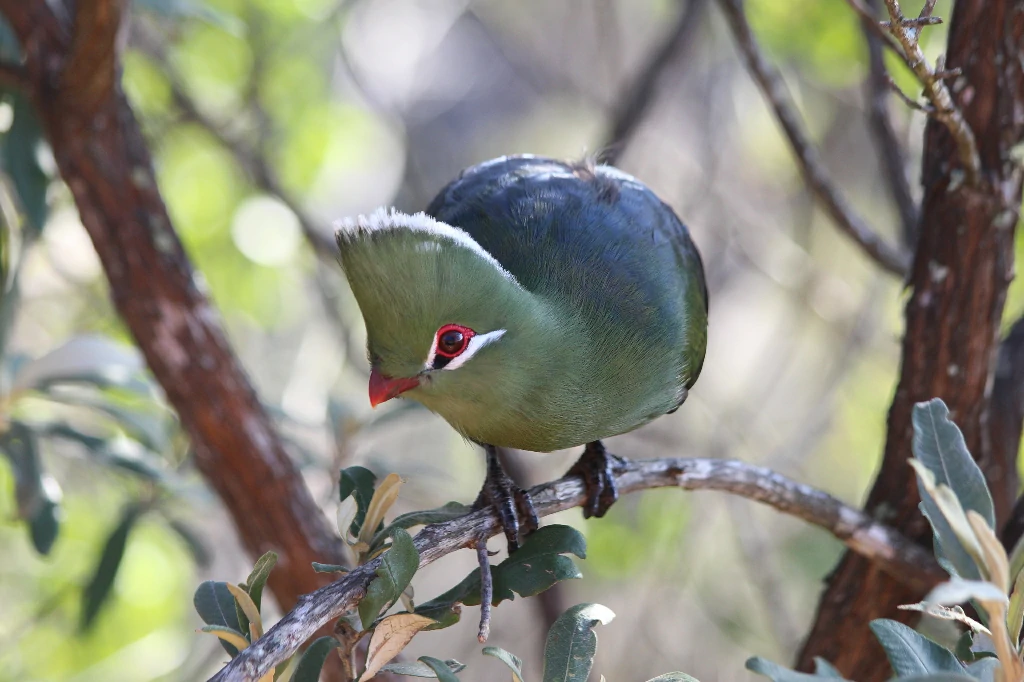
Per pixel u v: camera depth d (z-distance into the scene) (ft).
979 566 15.87
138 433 35.06
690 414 57.36
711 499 52.44
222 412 30.63
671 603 50.03
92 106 29.45
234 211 49.47
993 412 29.68
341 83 55.83
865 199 57.36
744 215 54.19
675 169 56.90
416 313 22.63
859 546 27.66
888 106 37.35
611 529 48.42
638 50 59.21
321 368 51.39
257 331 56.70
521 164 28.76
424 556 20.17
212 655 43.32
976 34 25.49
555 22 61.77
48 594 45.70
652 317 26.71
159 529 45.93
